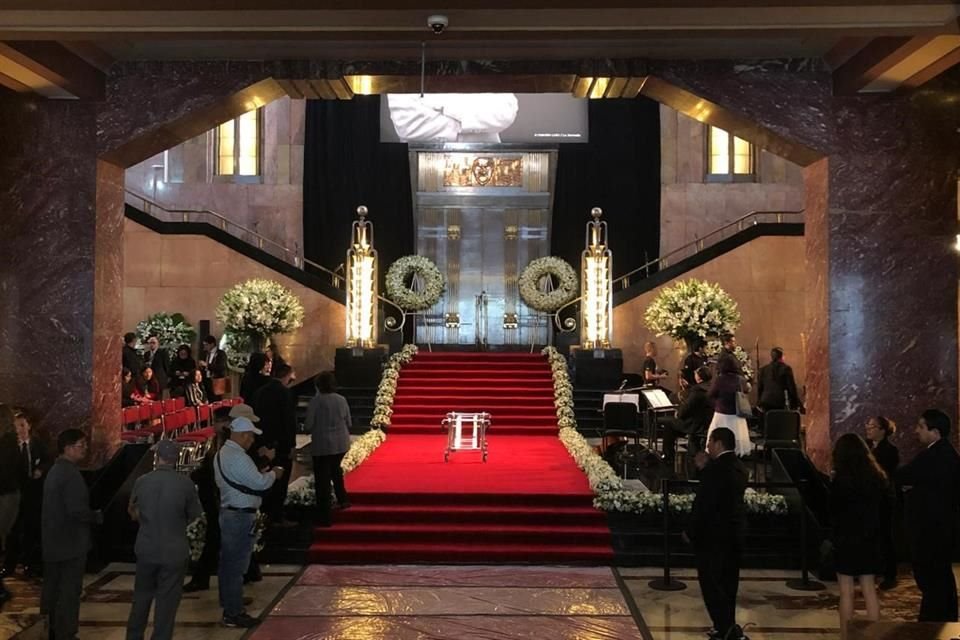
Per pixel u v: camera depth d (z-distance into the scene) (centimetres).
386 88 1016
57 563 631
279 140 2231
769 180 2202
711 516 650
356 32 823
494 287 2242
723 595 645
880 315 966
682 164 2211
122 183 1052
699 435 1178
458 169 2253
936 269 962
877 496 644
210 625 725
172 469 620
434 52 941
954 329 961
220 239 1930
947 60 872
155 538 602
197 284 1928
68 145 982
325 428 968
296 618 745
